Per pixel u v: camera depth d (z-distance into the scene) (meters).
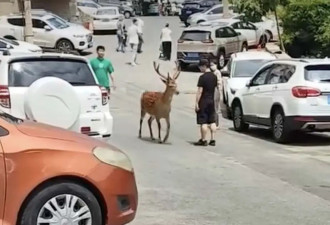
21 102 9.37
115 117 17.66
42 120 8.64
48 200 5.69
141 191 8.82
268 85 14.66
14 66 9.52
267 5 23.11
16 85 9.43
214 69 13.87
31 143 5.67
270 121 14.49
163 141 13.92
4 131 5.66
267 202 8.30
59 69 9.81
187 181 9.59
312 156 12.34
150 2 55.50
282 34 24.47
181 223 7.19
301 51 24.47
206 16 39.28
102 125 9.87
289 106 13.62
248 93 15.58
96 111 9.82
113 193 5.93
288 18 24.08
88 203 5.84
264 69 15.25
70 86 8.79
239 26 31.14
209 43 28.03
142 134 15.06
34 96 8.61
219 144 13.87
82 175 5.77
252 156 12.23
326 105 13.38
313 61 13.88
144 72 27.22
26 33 27.05
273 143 14.22
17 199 5.57
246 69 19.20
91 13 42.38
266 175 10.20
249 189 9.09
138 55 31.52
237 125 16.27
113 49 33.19
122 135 14.76
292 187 9.28
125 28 33.78
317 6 23.23
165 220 7.31
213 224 7.17
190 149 12.98
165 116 13.74
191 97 22.28
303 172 10.53
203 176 10.02
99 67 15.82
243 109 15.87
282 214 7.67
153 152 12.43
